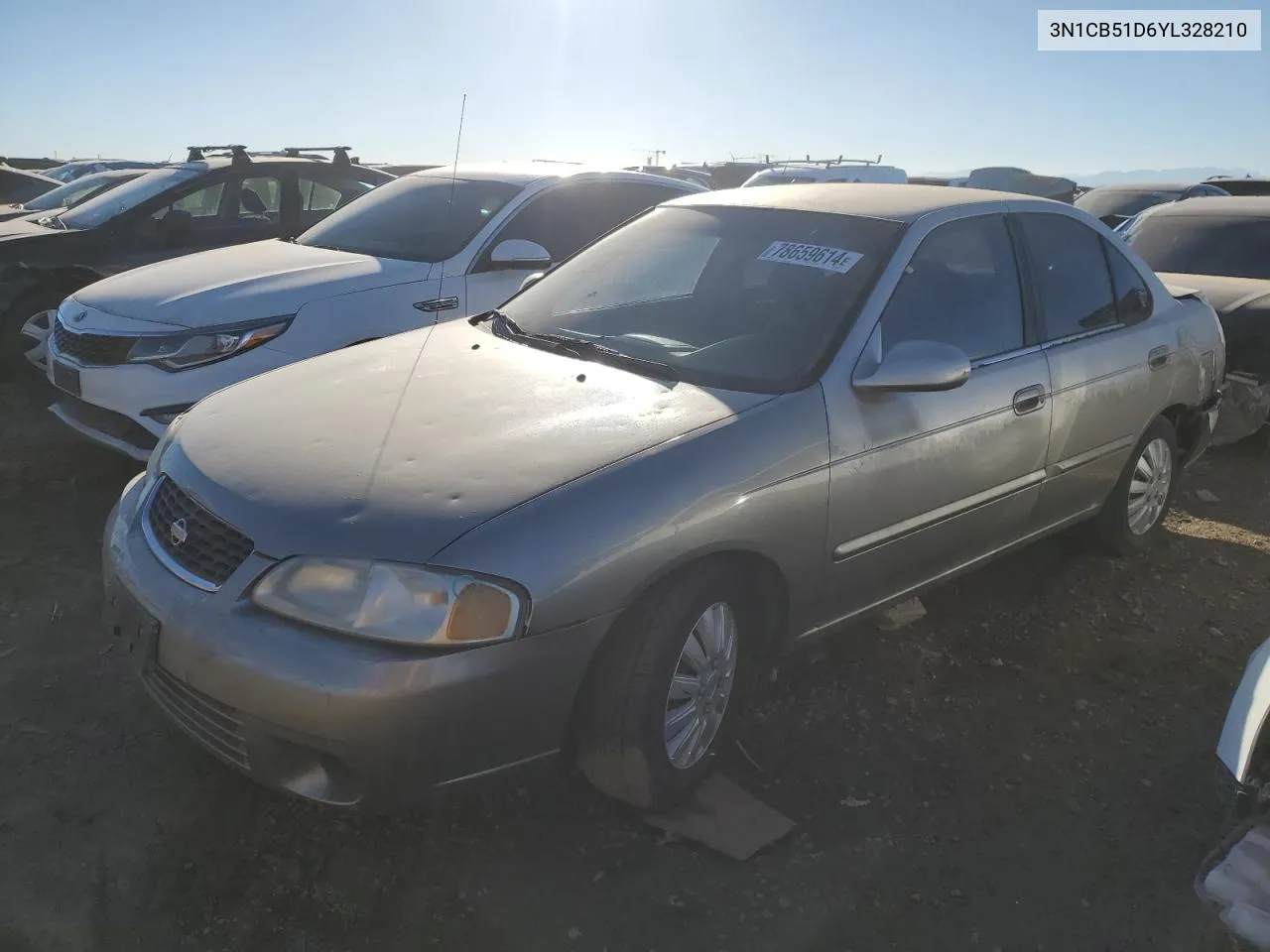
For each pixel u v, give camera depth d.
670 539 2.57
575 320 3.68
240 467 2.64
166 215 7.32
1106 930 2.52
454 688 2.30
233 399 3.16
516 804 2.83
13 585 3.89
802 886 2.60
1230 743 2.36
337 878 2.53
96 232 7.01
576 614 2.43
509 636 2.35
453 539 2.34
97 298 5.09
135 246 7.13
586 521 2.46
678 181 6.85
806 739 3.23
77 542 4.34
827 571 3.10
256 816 2.72
